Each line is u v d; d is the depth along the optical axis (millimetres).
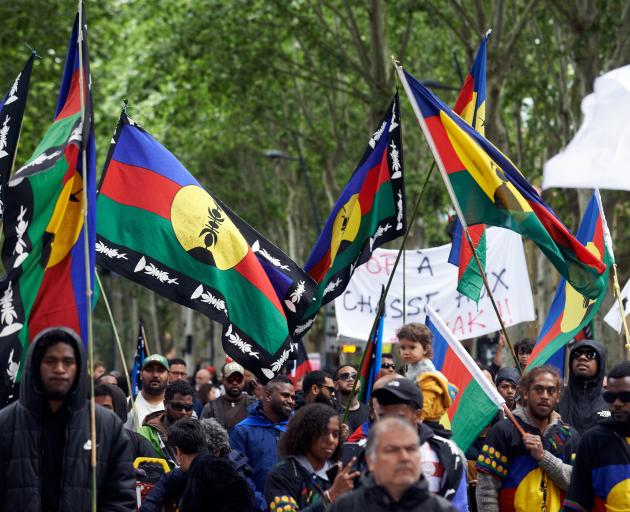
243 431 16844
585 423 16766
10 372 12859
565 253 16094
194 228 16516
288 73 54344
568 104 46719
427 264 24156
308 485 12258
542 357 19438
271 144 71438
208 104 59844
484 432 17922
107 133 59750
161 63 54219
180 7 54750
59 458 11758
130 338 103875
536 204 16047
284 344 16562
